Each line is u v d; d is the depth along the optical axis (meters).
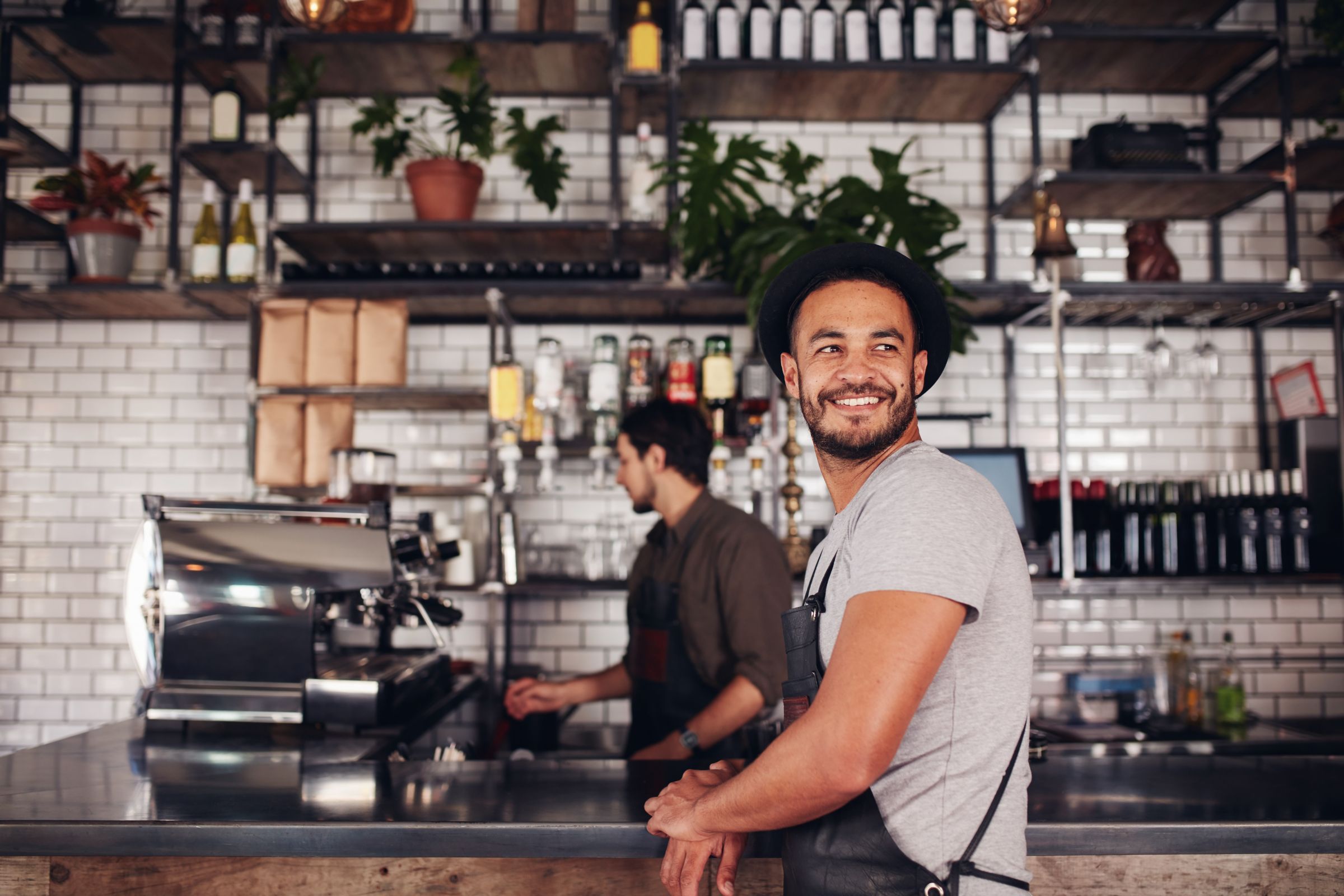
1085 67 3.63
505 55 3.49
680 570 2.39
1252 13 3.85
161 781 1.69
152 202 3.80
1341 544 3.38
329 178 3.82
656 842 1.38
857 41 3.43
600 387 3.37
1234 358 3.83
